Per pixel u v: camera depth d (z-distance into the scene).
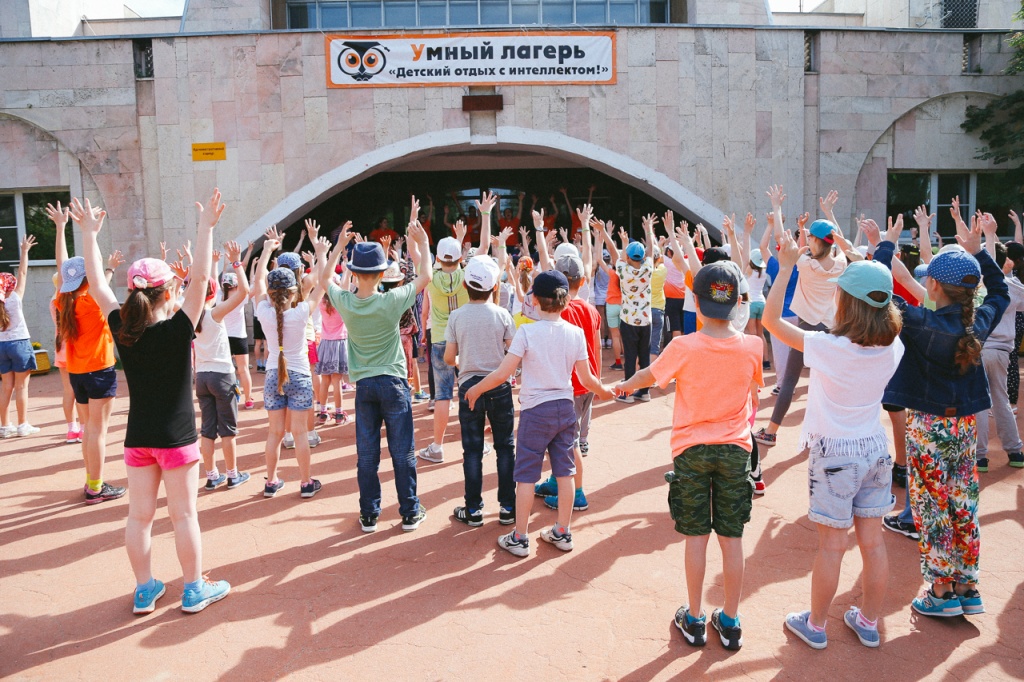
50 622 3.62
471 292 4.53
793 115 13.93
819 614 3.21
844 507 3.07
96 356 5.21
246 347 8.36
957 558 3.47
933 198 14.75
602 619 3.53
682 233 5.92
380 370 4.51
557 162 17.33
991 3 17.17
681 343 3.19
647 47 13.56
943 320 3.41
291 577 4.03
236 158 13.42
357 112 13.40
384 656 3.25
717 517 3.23
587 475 5.69
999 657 3.15
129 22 19.28
